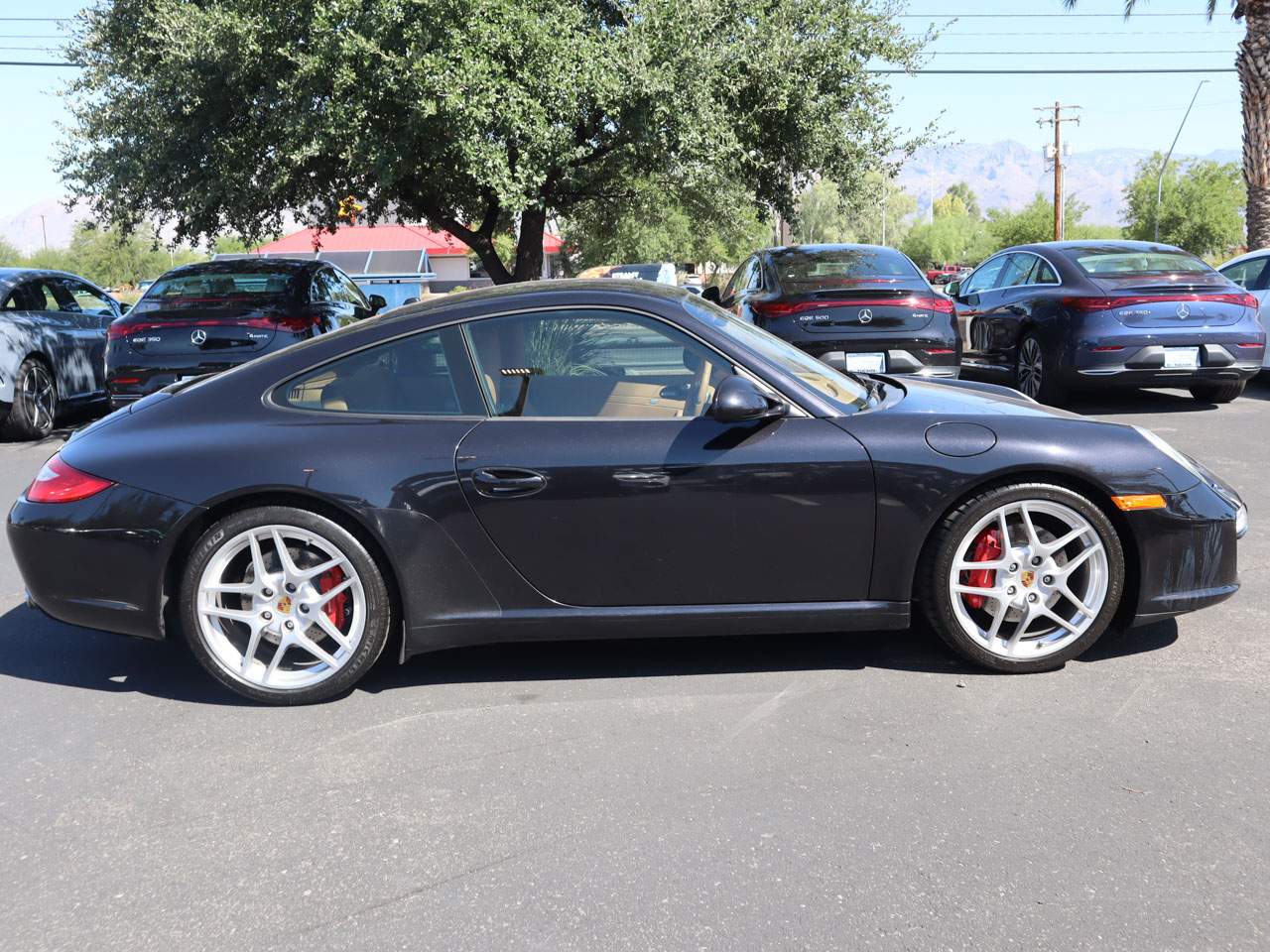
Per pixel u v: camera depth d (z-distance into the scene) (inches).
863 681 139.3
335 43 402.6
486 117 406.6
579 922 89.7
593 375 137.8
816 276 335.3
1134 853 97.9
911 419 138.1
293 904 93.7
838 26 497.0
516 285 151.3
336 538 132.3
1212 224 2635.3
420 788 113.9
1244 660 143.3
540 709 133.6
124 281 2819.9
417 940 88.0
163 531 132.4
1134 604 139.8
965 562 137.9
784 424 135.8
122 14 479.2
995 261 426.0
